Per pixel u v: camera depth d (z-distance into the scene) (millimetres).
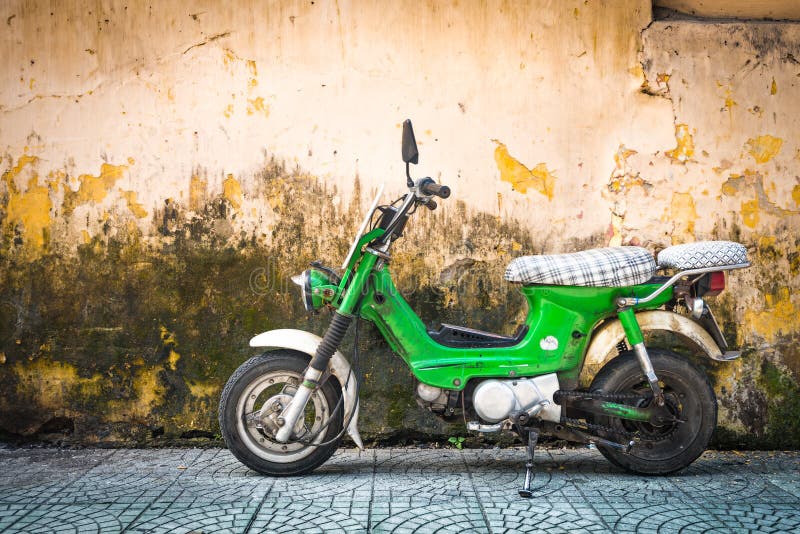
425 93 4090
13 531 2756
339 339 3400
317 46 4074
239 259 4078
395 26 4078
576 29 4105
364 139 4082
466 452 4000
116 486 3320
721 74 4137
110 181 4055
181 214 4066
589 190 4121
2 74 4043
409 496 3186
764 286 4105
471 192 4105
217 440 4078
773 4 4230
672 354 3516
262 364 3479
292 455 3482
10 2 4035
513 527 2822
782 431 4094
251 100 4066
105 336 4055
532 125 4109
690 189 4121
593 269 3385
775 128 4137
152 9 4051
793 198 4133
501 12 4094
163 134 4062
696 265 3365
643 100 4129
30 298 4059
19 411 4066
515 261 3531
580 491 3270
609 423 3500
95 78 4051
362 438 4094
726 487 3346
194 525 2820
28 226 4059
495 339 3529
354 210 4090
